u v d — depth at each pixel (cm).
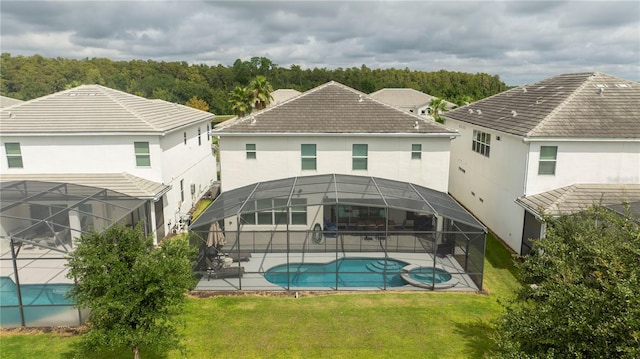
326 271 1911
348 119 2394
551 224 1213
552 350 800
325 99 2562
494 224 2394
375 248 2122
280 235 2220
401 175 2386
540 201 1898
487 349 1317
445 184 2395
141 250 1066
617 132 1920
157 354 1287
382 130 2312
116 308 990
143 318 1013
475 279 1786
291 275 1866
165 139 2411
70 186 2116
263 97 5284
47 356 1280
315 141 2336
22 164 2291
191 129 3019
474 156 2727
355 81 12156
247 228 2250
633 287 724
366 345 1343
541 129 1936
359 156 2361
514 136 2036
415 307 1584
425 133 2300
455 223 1922
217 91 10575
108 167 2325
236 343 1353
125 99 2678
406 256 2055
